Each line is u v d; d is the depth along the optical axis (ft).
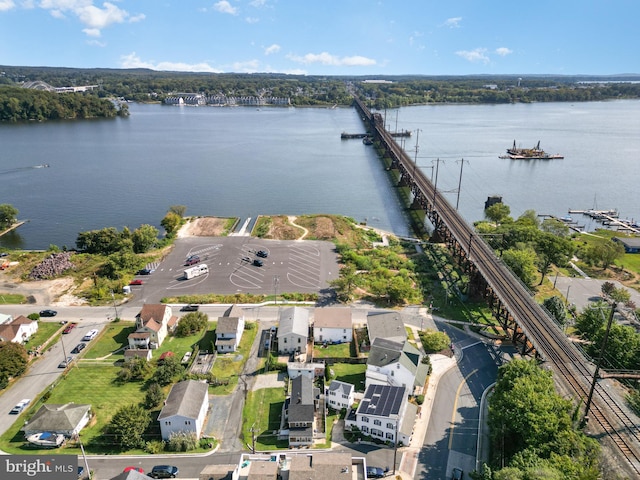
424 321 354.95
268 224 556.92
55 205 655.35
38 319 354.95
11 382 286.05
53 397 271.08
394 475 217.97
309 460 209.46
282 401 270.87
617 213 654.12
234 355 313.73
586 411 228.43
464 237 444.14
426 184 647.15
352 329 329.31
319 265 450.71
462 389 278.87
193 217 590.96
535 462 186.29
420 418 255.70
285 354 314.35
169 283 413.80
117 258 431.43
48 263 448.65
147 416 246.06
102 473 218.79
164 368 284.00
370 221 608.19
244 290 400.67
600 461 201.36
